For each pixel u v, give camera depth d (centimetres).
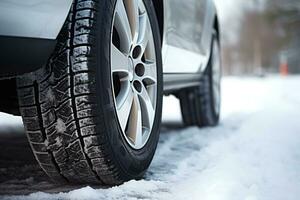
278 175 214
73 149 178
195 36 328
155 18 236
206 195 181
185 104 393
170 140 335
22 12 151
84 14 176
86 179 192
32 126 178
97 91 174
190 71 329
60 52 172
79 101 172
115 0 195
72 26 175
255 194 183
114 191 188
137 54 218
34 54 157
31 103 175
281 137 331
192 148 300
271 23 3325
